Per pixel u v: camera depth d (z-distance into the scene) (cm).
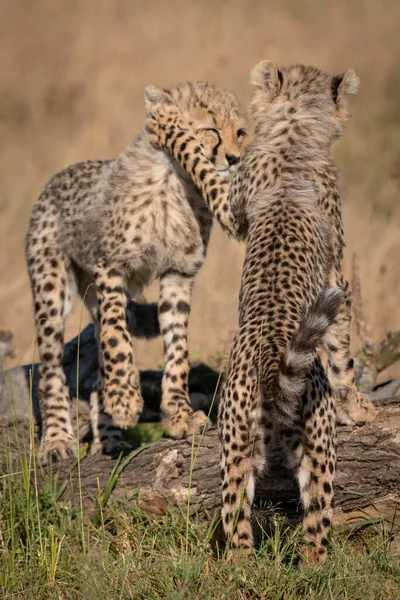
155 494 869
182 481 862
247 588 741
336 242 897
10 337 1252
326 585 732
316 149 898
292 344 685
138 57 2744
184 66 2680
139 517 862
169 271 1045
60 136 2336
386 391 1016
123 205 1027
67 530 851
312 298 802
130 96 2541
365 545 834
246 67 2581
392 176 1870
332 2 3309
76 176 1127
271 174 880
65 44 2847
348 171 2061
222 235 1666
